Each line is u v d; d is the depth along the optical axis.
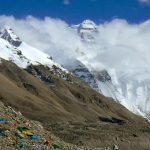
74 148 58.16
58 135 102.50
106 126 136.25
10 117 56.59
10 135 51.16
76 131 107.75
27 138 52.56
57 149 53.06
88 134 103.44
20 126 54.78
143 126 142.38
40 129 58.81
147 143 105.38
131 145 100.12
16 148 48.72
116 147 93.75
